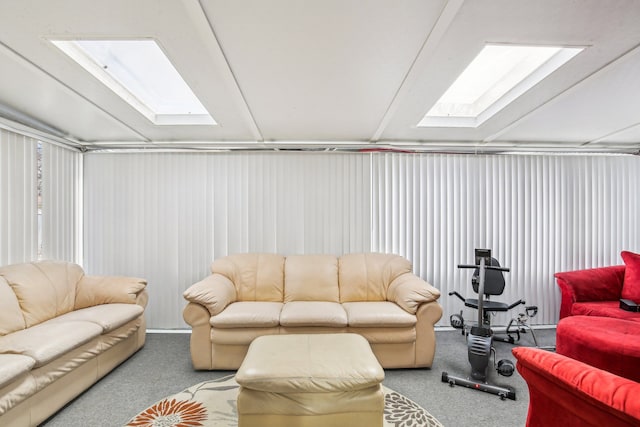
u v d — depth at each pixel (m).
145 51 2.02
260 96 2.51
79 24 1.60
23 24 1.60
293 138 3.69
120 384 2.57
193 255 3.81
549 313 3.97
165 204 3.82
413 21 1.60
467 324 3.84
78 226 3.75
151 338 3.55
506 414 2.20
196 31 1.66
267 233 3.85
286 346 2.18
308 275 3.46
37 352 1.98
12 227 2.90
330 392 1.82
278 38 1.74
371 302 3.33
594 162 3.98
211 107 2.70
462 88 2.69
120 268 3.81
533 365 1.47
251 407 1.80
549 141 3.83
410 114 2.90
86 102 2.58
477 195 3.95
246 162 3.86
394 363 2.83
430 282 3.90
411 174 3.92
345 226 3.89
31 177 3.10
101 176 3.82
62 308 2.88
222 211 3.83
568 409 1.33
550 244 3.98
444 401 2.35
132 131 3.34
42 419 2.02
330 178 3.89
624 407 1.08
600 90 2.38
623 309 3.10
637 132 3.44
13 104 2.62
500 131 3.40
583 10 1.52
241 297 3.39
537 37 1.74
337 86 2.34
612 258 4.00
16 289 2.56
